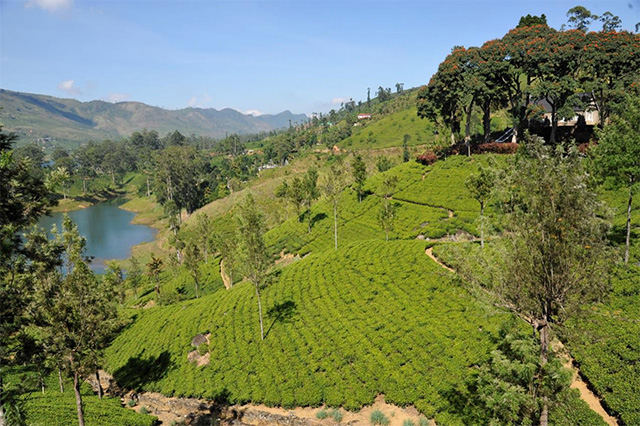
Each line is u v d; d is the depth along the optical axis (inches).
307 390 1268.5
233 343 1643.7
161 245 4982.8
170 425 1302.9
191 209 6653.5
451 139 3508.9
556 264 652.1
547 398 700.7
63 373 1152.2
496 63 2674.7
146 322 2204.7
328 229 2945.4
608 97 2418.8
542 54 2495.1
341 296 1749.5
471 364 1162.0
